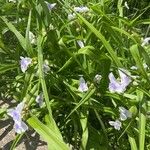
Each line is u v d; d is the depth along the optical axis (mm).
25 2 349
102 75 303
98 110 310
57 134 258
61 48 311
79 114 297
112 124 291
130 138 281
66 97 318
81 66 299
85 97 287
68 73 321
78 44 319
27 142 316
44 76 294
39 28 310
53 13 349
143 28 430
